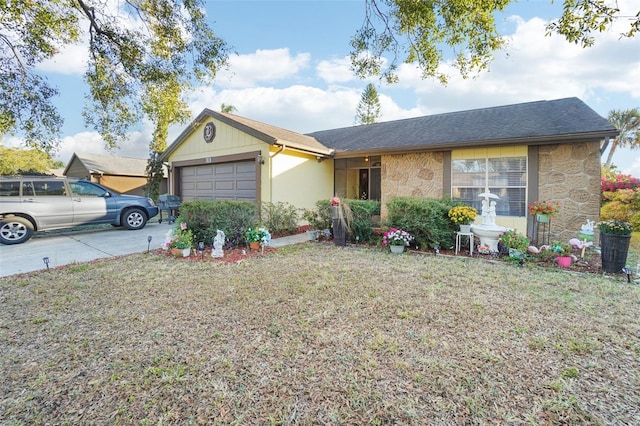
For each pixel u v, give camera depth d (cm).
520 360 236
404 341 265
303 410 186
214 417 180
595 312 328
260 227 702
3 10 479
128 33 606
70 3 563
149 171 1769
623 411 184
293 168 976
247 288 408
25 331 288
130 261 561
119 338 274
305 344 262
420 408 186
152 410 186
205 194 1125
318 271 492
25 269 509
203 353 248
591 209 662
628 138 2256
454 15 433
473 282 434
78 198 818
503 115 920
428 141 841
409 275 470
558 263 520
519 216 734
